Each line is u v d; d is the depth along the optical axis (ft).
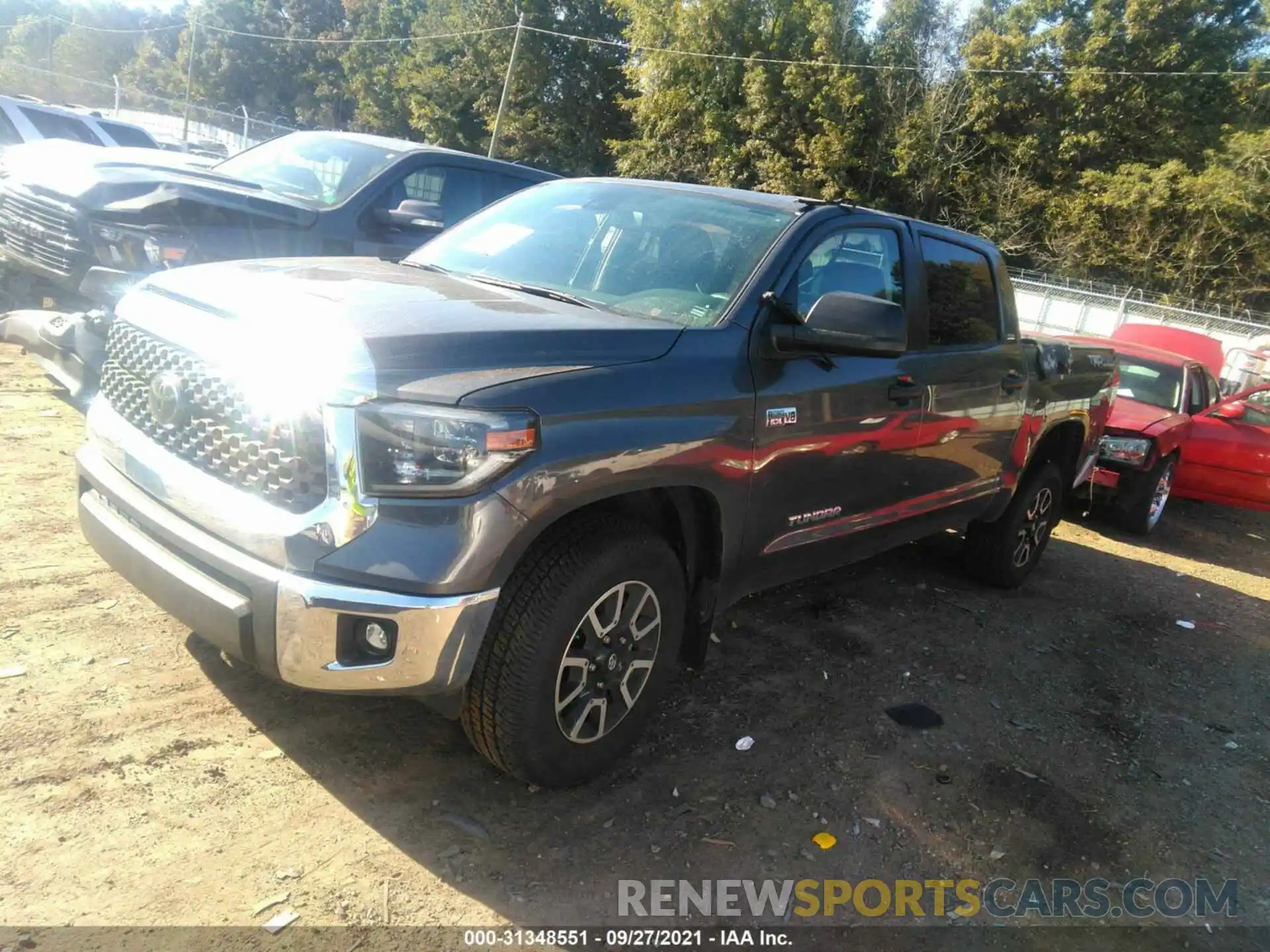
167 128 123.34
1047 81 118.62
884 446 12.41
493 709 8.46
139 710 9.61
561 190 13.48
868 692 12.85
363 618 7.64
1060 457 19.01
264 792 8.78
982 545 17.67
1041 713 13.21
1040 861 9.77
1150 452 25.03
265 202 19.06
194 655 10.77
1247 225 108.47
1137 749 12.66
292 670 7.76
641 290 10.93
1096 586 20.07
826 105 113.50
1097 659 15.66
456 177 22.81
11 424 17.13
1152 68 116.78
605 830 9.05
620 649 9.31
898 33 115.85
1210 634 18.16
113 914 7.11
